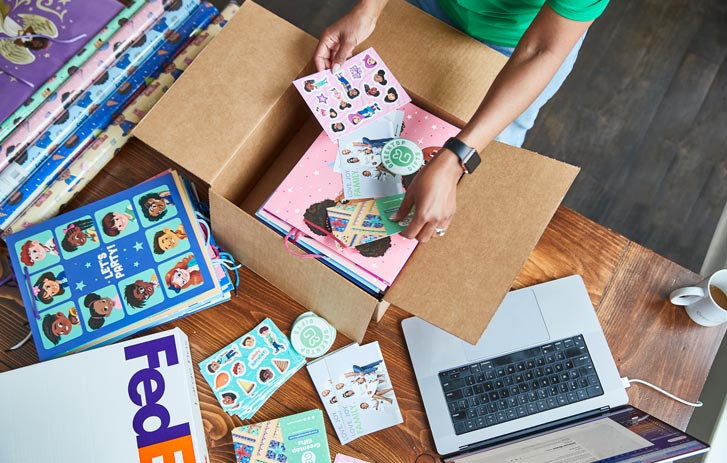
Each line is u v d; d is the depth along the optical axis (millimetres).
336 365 1113
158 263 1072
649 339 1177
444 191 923
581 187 2133
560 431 1068
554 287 1176
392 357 1132
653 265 1221
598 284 1202
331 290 987
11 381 950
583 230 1234
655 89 2260
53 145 1143
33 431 940
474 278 966
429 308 958
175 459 953
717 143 2225
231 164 1007
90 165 1179
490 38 1304
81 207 1113
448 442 1081
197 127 987
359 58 1069
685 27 2344
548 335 1141
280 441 1066
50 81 1138
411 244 997
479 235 987
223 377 1093
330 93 1049
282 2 2236
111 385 966
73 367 966
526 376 1115
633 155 2182
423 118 1080
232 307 1140
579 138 2186
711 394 1501
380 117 1062
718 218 2137
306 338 1114
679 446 849
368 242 986
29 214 1135
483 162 1021
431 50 1087
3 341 1092
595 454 906
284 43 1051
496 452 1025
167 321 1085
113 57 1183
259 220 1029
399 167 1032
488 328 1143
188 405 974
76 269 1068
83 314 1045
